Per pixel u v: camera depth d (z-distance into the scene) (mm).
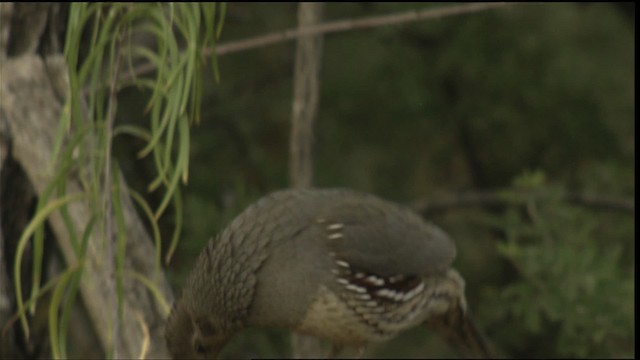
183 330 8523
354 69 15086
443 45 15031
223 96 14312
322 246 8953
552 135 15469
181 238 12375
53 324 6441
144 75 11469
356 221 9148
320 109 15227
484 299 14328
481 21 14836
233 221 8961
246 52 14539
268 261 8836
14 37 8297
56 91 8273
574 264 11609
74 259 7930
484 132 15609
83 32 8375
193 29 6848
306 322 9078
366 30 14719
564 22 15398
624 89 15547
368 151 15438
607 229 14461
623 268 14133
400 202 15531
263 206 9016
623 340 11648
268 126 15023
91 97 6836
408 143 15555
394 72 14945
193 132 13867
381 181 15531
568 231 12406
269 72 14836
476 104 15336
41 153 8109
